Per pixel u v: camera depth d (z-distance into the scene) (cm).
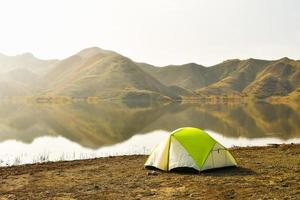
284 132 4409
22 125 5616
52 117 7719
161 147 1770
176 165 1666
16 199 1273
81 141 3681
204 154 1670
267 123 5856
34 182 1538
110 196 1292
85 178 1600
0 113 9319
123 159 2098
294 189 1298
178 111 10781
